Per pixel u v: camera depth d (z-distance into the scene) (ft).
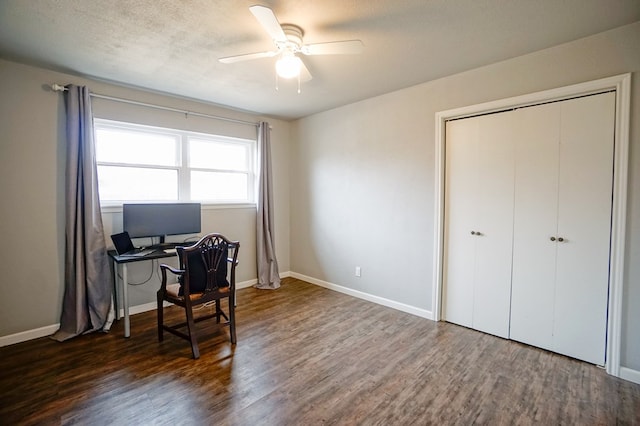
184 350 8.16
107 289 9.52
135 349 8.21
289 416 5.72
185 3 5.82
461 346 8.37
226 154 13.44
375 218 11.76
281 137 15.16
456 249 9.73
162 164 11.56
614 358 6.93
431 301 10.19
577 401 6.10
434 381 6.79
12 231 8.55
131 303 10.73
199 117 12.19
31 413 5.76
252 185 14.26
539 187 8.08
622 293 6.81
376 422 5.57
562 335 7.87
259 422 5.57
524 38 7.14
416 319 10.25
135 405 5.99
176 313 10.84
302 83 10.03
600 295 7.30
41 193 8.93
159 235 10.80
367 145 11.91
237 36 7.08
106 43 7.38
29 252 8.80
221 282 8.57
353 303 11.81
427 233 10.20
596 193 7.28
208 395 6.31
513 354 7.94
